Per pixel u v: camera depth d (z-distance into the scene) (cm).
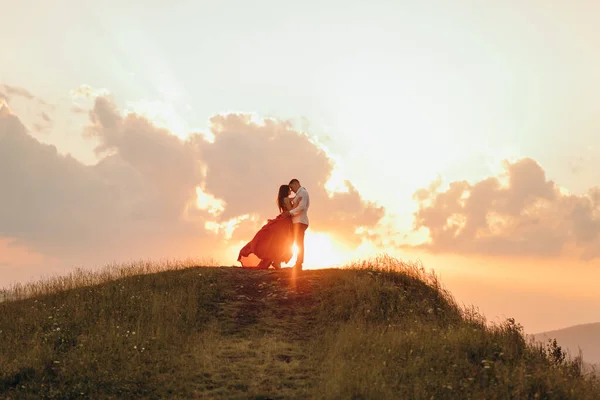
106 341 1124
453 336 1131
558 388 872
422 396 823
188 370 989
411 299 1501
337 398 831
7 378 951
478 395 828
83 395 884
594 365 1016
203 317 1365
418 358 991
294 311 1420
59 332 1200
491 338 1127
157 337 1158
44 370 984
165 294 1503
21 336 1218
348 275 1638
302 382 945
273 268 1842
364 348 1074
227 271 1766
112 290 1581
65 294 1614
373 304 1426
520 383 874
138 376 950
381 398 818
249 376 975
